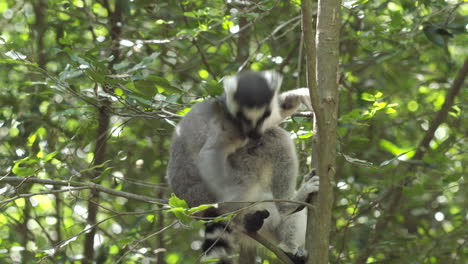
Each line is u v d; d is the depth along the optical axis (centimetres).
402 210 1010
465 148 1010
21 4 1144
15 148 938
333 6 593
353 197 915
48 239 1014
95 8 1117
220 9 905
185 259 838
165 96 729
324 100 570
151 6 1017
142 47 1041
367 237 921
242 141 670
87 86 955
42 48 1044
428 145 949
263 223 682
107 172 611
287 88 1024
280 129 735
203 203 673
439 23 848
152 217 856
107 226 1105
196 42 1012
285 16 1105
